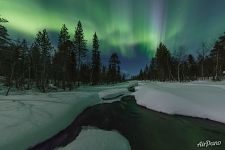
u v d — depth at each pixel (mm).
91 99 22344
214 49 46406
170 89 21531
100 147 8953
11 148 7895
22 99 17094
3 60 33312
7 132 8805
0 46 29406
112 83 69125
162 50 63500
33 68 43875
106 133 11102
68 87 42781
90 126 12781
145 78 110250
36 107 13734
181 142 9586
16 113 11750
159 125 12555
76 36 44062
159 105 17453
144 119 14297
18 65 38188
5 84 39375
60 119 12406
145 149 8945
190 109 14711
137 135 10812
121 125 12898
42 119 11289
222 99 14469
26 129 9547
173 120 13594
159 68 66938
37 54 41938
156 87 24641
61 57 41406
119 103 22453
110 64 67188
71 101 17469
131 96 28484
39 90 36500
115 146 9125
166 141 9789
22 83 40781
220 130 11000
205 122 12641
